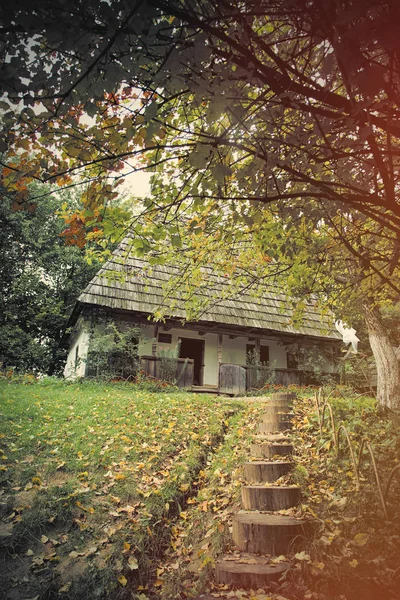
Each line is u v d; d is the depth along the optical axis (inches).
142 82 82.0
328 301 248.2
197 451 240.7
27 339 799.7
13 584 138.9
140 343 569.0
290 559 135.6
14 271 862.5
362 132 65.9
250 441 248.4
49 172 98.7
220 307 611.2
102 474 207.6
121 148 100.5
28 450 225.3
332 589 116.7
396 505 154.9
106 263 564.7
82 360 507.2
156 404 344.2
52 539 159.3
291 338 673.0
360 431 235.6
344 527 146.9
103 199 112.3
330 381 615.5
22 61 72.9
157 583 143.9
